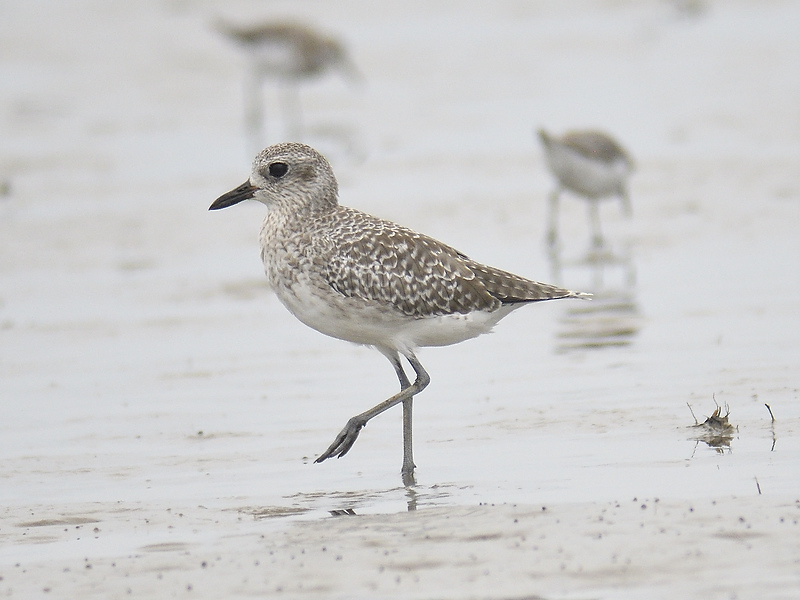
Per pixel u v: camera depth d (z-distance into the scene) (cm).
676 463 976
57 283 1755
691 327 1427
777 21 4281
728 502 866
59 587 778
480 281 1050
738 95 3075
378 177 2414
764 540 789
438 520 869
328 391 1266
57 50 3978
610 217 2061
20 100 3309
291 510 927
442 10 4759
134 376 1334
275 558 809
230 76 3659
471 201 2191
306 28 3269
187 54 3934
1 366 1386
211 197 2286
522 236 1959
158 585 772
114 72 3675
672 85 3272
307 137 2866
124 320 1564
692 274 1681
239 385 1292
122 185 2398
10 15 4491
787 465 954
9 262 1877
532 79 3462
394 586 748
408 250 1041
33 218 2148
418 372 1047
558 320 1501
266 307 1612
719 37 4022
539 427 1106
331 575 771
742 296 1551
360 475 1013
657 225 1981
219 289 1703
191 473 1033
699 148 2519
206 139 2859
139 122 3042
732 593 716
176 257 1888
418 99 3272
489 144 2691
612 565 763
